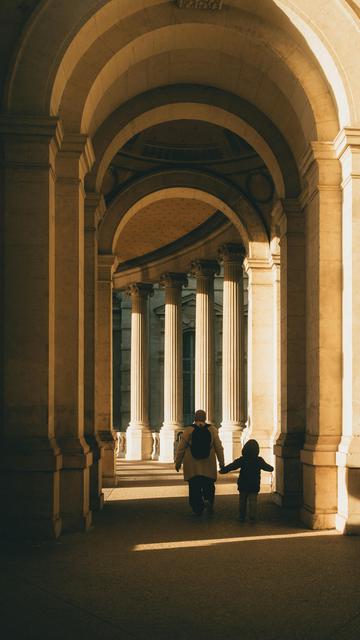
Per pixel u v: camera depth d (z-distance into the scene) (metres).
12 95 13.67
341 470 14.49
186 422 47.31
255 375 25.77
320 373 15.25
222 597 9.12
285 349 18.98
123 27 15.77
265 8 15.62
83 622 8.02
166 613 8.40
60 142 14.28
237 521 15.62
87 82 15.60
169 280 36.38
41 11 13.81
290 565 11.00
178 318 36.41
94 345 18.59
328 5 15.00
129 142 25.47
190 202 31.89
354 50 14.96
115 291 39.97
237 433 29.77
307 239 16.72
